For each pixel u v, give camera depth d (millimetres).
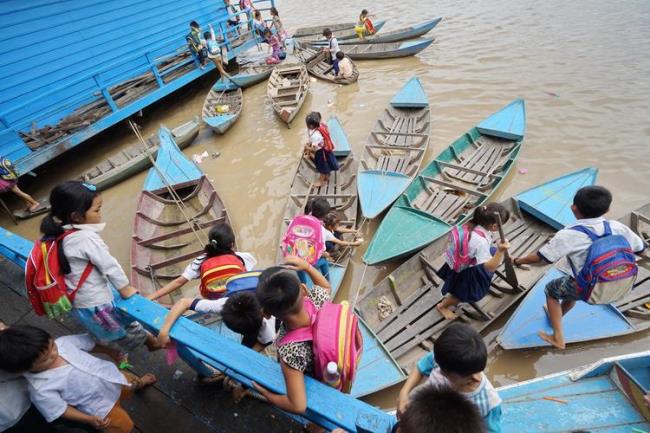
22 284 4281
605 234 3102
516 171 7480
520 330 4348
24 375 2113
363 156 7680
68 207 2348
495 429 2002
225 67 14219
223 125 9562
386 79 11969
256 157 9109
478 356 1724
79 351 2377
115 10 10047
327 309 2088
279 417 2826
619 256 3025
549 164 7531
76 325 3760
